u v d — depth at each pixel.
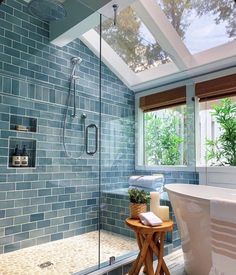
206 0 2.50
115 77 3.52
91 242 2.75
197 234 1.87
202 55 3.01
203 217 1.79
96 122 3.31
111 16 2.67
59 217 2.91
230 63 2.79
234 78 2.77
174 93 3.27
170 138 3.30
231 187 2.72
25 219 2.65
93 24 2.73
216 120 3.01
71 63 3.14
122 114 3.50
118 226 2.80
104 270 2.05
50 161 2.90
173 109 3.32
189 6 2.61
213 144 3.01
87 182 3.16
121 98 3.53
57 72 3.01
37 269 2.13
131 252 2.40
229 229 1.57
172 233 2.50
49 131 2.92
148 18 2.79
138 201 2.06
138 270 1.87
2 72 2.57
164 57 3.20
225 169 2.78
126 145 3.42
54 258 2.37
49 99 2.93
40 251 2.55
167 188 2.29
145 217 1.89
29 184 2.71
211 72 2.97
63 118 3.04
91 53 3.35
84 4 2.64
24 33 2.76
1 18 2.61
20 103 2.70
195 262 1.94
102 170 3.20
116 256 2.31
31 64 2.79
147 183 2.97
